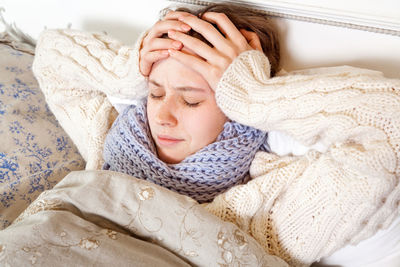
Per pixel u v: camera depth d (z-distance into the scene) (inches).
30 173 38.6
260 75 29.0
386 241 27.9
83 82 41.1
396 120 23.1
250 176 33.4
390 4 30.5
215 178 30.9
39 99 46.2
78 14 49.6
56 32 42.4
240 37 30.3
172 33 29.6
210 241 25.0
